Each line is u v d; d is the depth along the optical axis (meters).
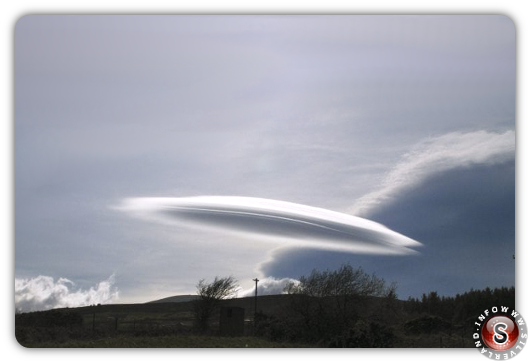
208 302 53.38
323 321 45.94
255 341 40.75
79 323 52.78
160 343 37.84
